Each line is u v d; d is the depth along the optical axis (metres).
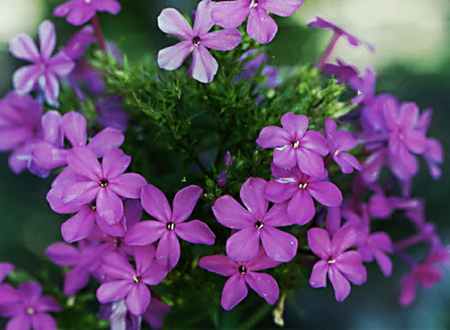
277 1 0.41
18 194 0.67
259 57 0.45
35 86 0.45
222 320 0.45
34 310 0.45
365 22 0.78
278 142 0.41
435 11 0.82
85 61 0.46
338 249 0.41
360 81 0.44
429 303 0.70
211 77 0.41
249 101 0.43
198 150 0.44
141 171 0.44
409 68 0.78
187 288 0.43
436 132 0.75
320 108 0.44
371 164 0.44
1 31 0.78
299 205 0.41
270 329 0.50
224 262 0.41
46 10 0.76
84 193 0.41
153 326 0.44
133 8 0.65
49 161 0.41
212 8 0.41
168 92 0.43
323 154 0.41
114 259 0.41
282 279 0.43
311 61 0.47
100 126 0.44
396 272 0.67
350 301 0.65
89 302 0.46
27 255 0.62
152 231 0.41
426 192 0.71
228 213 0.41
